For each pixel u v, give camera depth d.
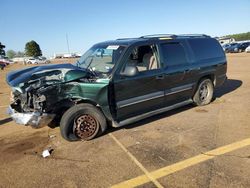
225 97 7.62
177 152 4.18
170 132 5.04
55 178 3.64
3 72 27.16
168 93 5.67
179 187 3.26
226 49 36.56
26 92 4.51
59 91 4.44
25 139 5.12
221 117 5.77
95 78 4.76
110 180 3.51
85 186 3.41
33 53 97.50
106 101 4.72
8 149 4.69
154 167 3.77
